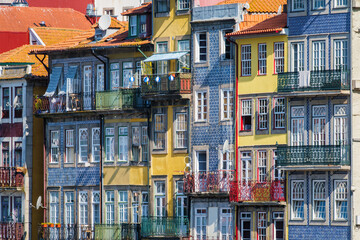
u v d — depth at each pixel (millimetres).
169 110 117062
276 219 110750
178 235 115438
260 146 111438
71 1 164625
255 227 111625
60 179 125000
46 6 164250
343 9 108250
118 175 120250
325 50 108812
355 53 108000
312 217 108812
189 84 115438
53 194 125625
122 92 119250
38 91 129000
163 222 116125
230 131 113250
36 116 126188
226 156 113500
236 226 112438
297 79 108812
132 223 118438
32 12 155125
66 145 124812
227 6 113750
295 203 109688
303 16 109875
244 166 112438
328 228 108188
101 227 120125
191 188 114000
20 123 129625
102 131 121625
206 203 114312
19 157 129750
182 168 116062
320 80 108000
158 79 115562
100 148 121562
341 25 108250
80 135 123750
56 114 124562
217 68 114188
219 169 113750
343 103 108000
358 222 107188
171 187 116688
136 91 118750
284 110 110375
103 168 121375
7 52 136000
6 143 130750
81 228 122562
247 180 111438
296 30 110062
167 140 117062
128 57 120312
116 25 125875
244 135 112438
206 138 114750
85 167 123062
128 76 120250
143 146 118812
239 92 112688
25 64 132500
